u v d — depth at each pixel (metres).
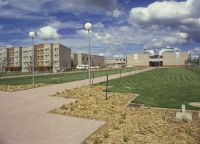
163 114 11.41
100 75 47.59
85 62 145.00
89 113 11.48
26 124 9.60
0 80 36.50
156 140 7.68
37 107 13.23
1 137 7.98
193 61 120.31
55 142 7.51
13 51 122.06
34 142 7.50
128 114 11.27
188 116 10.34
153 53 151.25
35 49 115.44
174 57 143.12
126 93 18.91
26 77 46.50
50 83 29.28
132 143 7.39
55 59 110.56
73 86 25.06
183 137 8.03
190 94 18.45
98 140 7.66
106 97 15.87
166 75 46.78
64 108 12.67
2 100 15.84
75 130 8.77
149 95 17.78
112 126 9.27
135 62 152.12
